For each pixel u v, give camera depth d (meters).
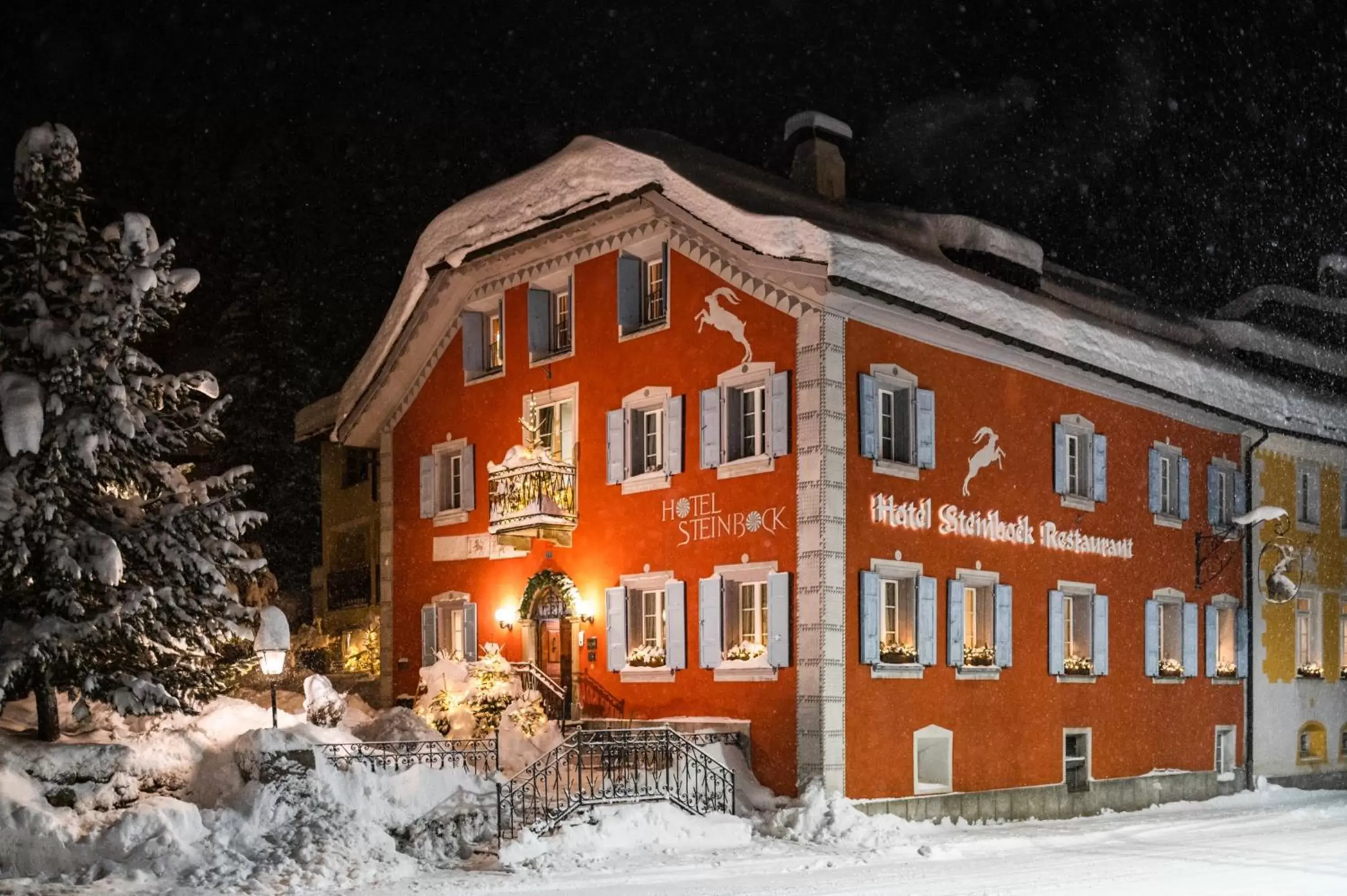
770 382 19.67
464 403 25.81
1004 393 22.34
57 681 16.91
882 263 19.34
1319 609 30.59
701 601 20.39
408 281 25.84
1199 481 27.47
